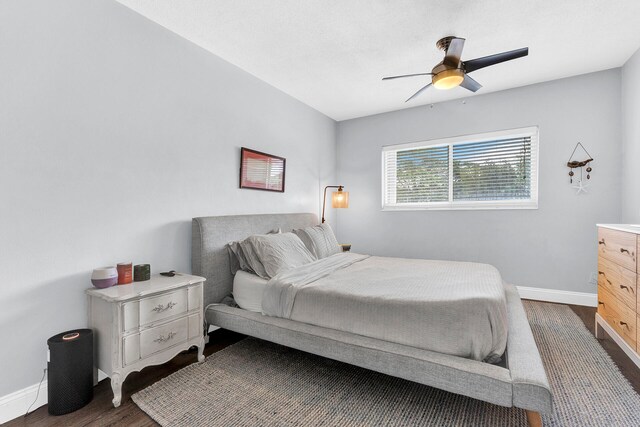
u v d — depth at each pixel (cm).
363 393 173
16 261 157
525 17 218
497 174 370
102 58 193
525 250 350
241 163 299
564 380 185
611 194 309
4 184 153
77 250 181
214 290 250
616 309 209
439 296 173
